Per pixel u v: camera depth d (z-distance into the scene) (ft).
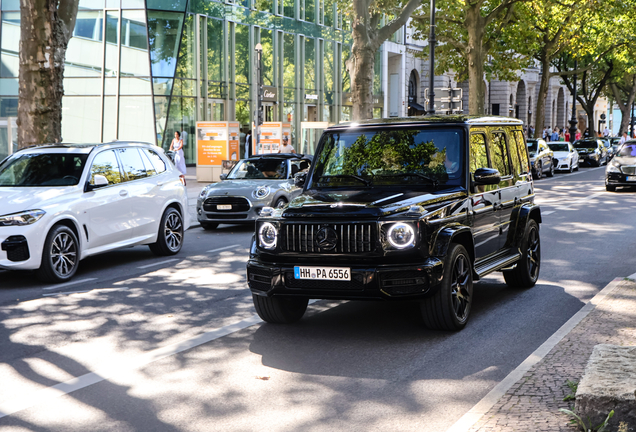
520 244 29.17
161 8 117.19
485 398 15.99
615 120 416.05
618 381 14.17
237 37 133.90
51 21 53.26
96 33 118.11
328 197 23.26
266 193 52.01
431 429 14.97
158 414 16.07
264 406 16.48
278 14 143.84
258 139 87.45
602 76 211.82
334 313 25.75
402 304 26.94
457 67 139.13
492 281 31.78
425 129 25.35
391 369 19.10
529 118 259.80
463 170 24.39
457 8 118.21
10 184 34.88
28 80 53.31
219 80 129.70
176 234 41.73
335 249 21.30
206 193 52.85
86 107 119.24
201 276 34.06
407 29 189.98
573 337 20.51
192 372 19.13
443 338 22.09
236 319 25.12
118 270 36.24
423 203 22.15
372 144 25.62
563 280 31.48
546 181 100.48
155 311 26.61
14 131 88.69
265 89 140.05
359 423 15.35
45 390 17.85
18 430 15.24
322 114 159.84
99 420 15.75
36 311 26.99
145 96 118.21
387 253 20.94
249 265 22.48
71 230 33.60
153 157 41.37
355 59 82.58
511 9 120.06
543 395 15.84
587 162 147.84
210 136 100.01
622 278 30.45
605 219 53.88
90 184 35.24
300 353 20.75
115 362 20.20
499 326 23.50
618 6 125.39
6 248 31.27
